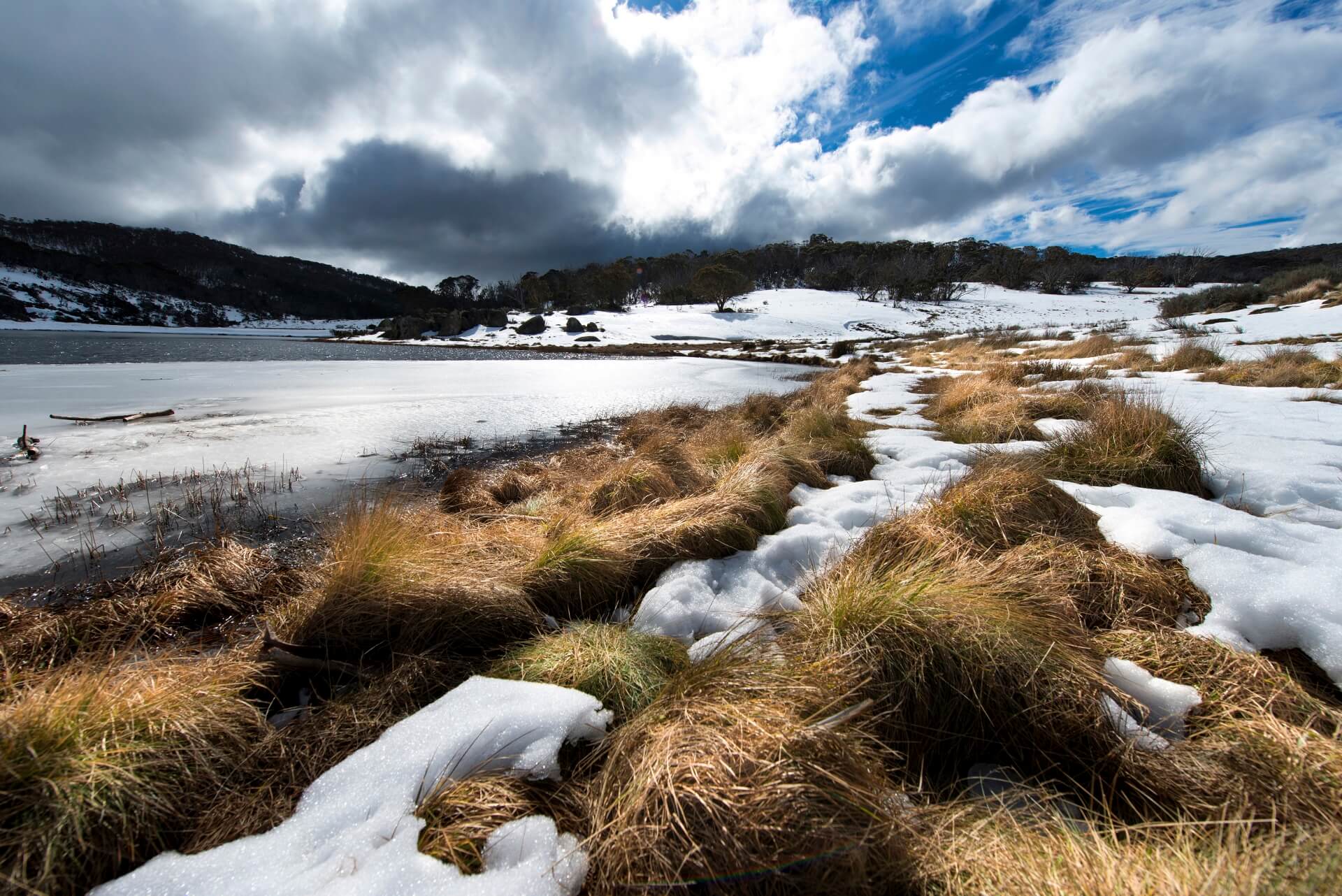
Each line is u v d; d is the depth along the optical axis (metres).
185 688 2.11
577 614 3.21
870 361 20.72
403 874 1.42
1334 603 2.37
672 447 5.92
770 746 1.65
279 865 1.48
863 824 1.53
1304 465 4.39
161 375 17.33
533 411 12.09
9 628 3.01
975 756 2.08
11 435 8.24
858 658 2.26
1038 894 1.40
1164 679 2.24
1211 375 9.88
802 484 5.11
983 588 2.56
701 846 1.46
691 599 3.07
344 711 2.23
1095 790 1.91
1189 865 1.44
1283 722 1.93
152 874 1.47
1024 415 6.57
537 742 1.89
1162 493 3.87
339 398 13.28
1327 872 1.34
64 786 1.62
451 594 2.86
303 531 4.79
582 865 1.50
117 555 4.26
